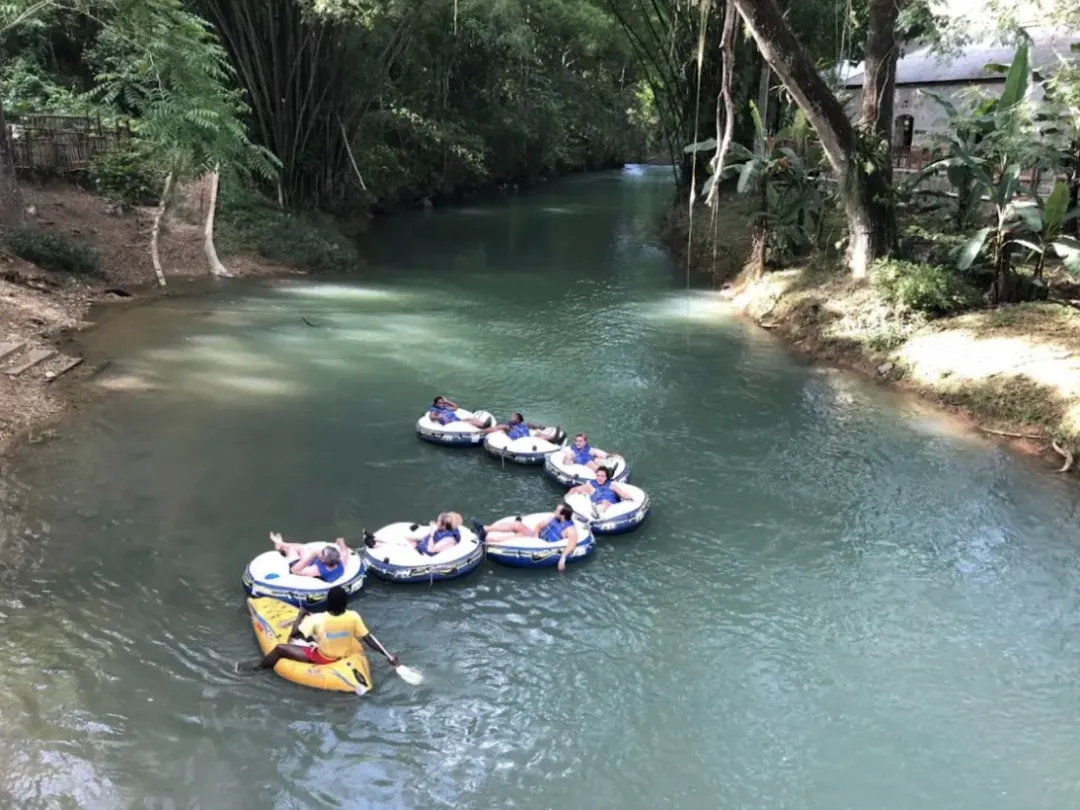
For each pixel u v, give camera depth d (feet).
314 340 56.70
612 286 79.30
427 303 69.72
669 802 21.11
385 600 29.01
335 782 21.16
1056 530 34.09
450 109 142.31
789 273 67.26
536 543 31.22
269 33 83.97
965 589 30.22
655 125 204.33
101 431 39.40
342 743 22.44
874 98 59.21
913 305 54.24
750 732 23.49
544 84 162.40
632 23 108.27
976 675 25.91
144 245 70.95
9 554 29.43
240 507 33.78
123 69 75.51
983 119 55.06
